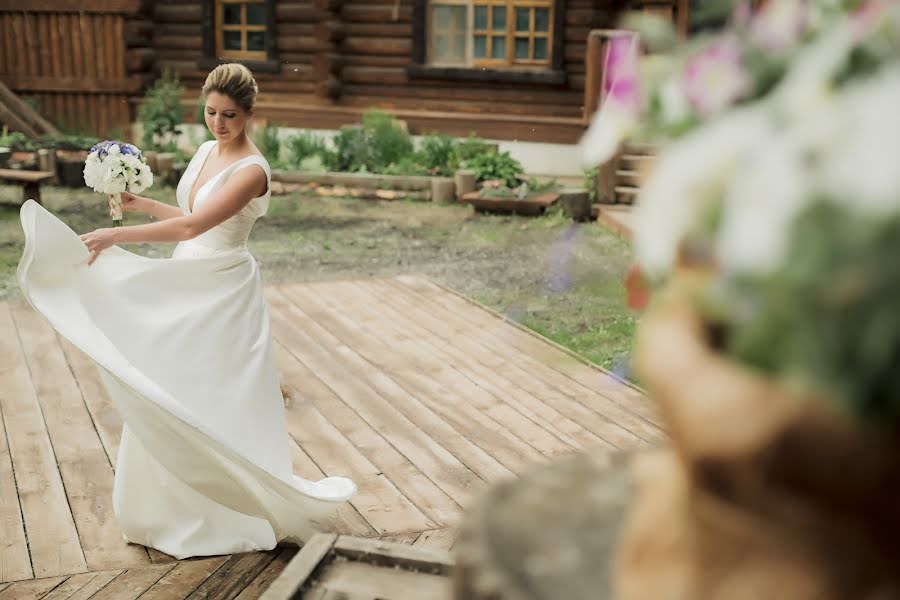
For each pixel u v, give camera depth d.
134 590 2.89
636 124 0.87
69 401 4.50
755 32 0.83
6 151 10.94
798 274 0.68
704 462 0.76
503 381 4.98
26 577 2.95
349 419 4.39
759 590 0.76
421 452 4.04
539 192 10.73
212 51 13.84
